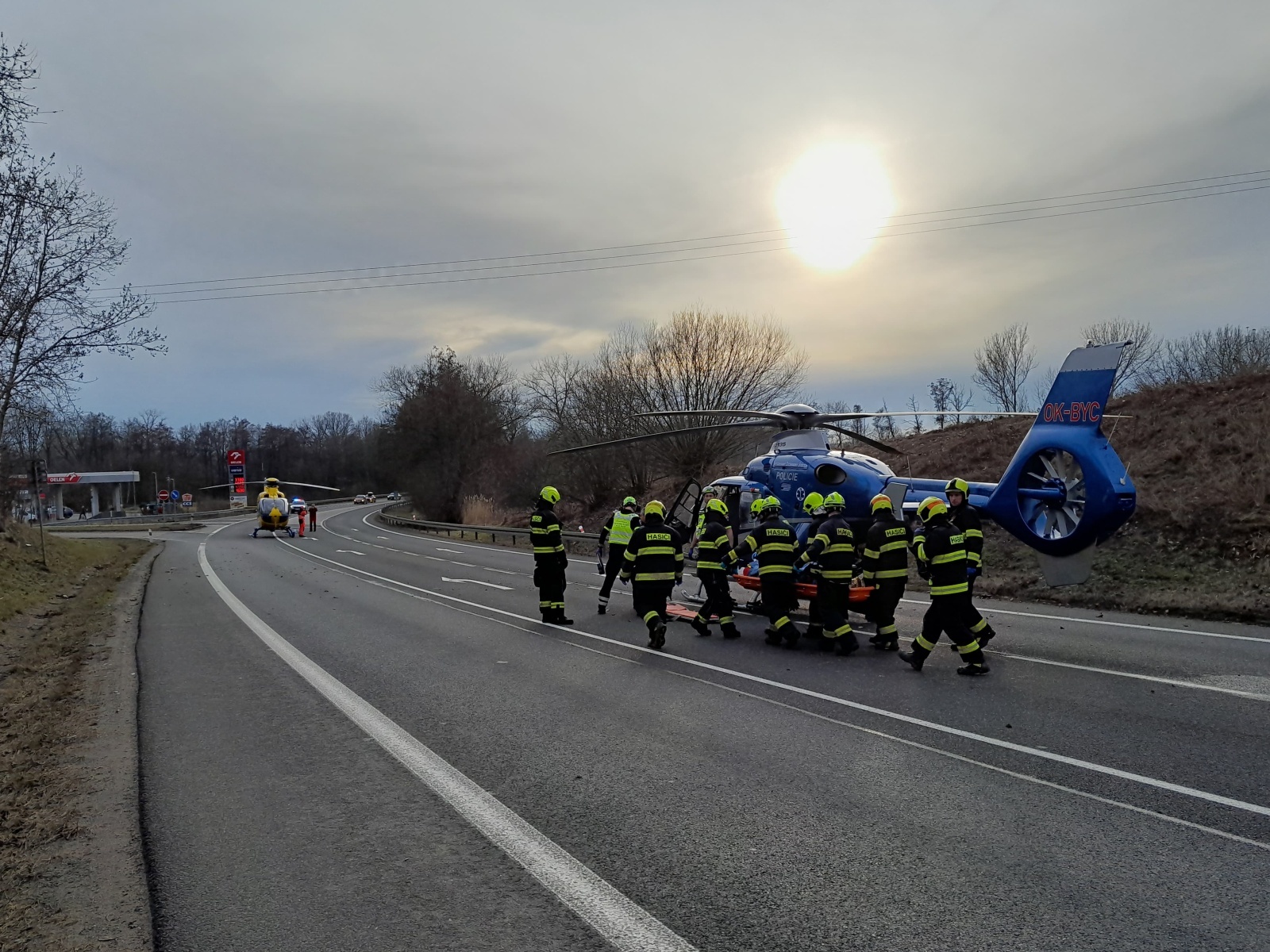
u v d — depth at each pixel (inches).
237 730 278.4
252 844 185.5
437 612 548.7
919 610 513.7
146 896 161.8
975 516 352.2
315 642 441.1
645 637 441.1
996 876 160.6
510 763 236.2
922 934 139.9
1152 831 179.8
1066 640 393.4
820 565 390.0
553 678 343.3
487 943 141.0
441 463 2244.1
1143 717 264.2
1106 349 376.5
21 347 764.0
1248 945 134.9
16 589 647.1
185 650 430.0
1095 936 138.3
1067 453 387.5
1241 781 207.3
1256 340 1381.6
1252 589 475.5
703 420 1465.3
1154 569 543.2
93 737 274.1
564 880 163.8
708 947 137.7
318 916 152.6
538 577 494.0
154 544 1359.5
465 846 181.0
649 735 260.1
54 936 147.3
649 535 410.9
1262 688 296.7
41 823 200.1
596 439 1601.9
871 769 223.5
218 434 4923.7
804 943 137.9
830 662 366.6
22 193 716.0
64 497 3688.5
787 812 195.5
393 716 289.4
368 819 198.5
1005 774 217.2
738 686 322.3
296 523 2037.4
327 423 5492.1
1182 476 666.2
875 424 1411.2
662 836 183.3
